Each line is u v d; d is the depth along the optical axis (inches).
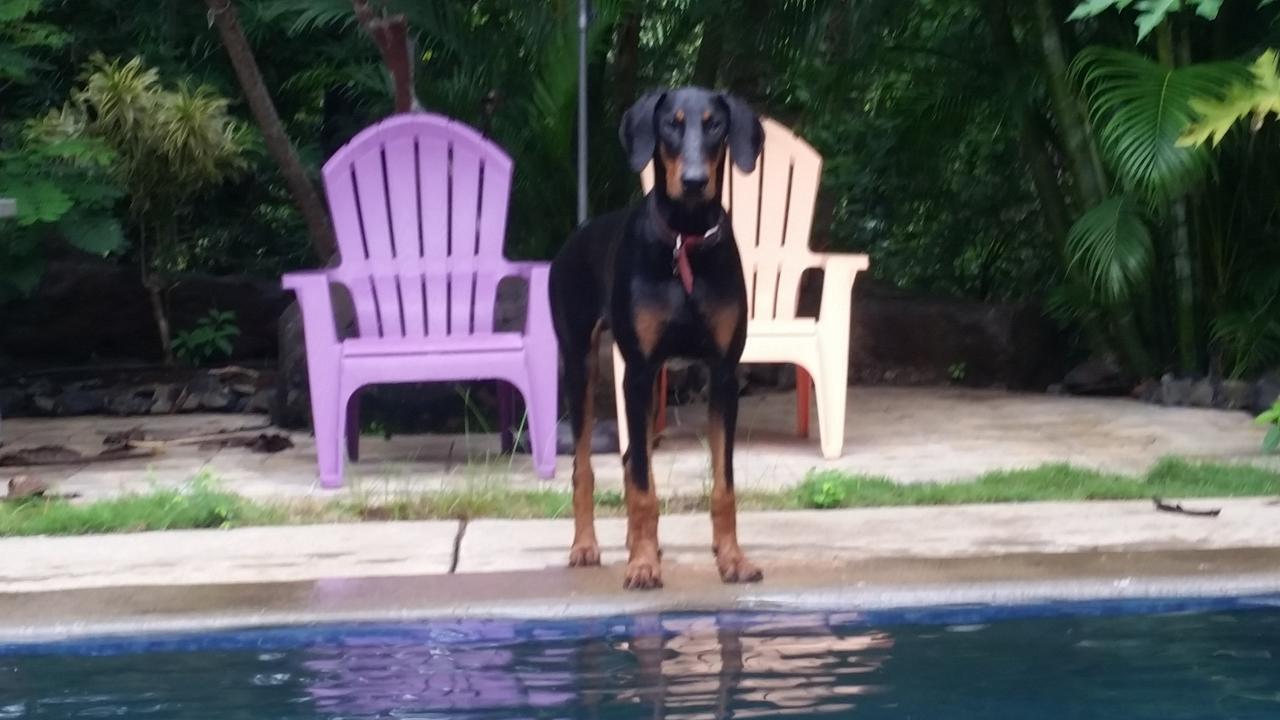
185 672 118.0
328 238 294.2
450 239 214.7
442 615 133.1
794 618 133.6
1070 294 297.6
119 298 339.0
